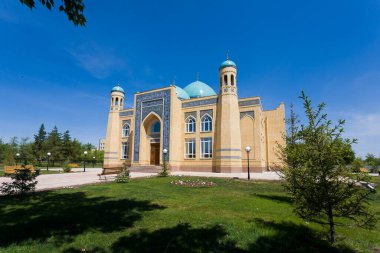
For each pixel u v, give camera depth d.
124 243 4.66
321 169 4.64
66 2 4.41
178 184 14.01
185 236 5.03
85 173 25.64
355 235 5.49
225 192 11.12
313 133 4.87
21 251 4.29
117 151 34.78
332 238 4.94
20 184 9.86
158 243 4.67
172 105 28.92
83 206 7.84
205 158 27.41
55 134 56.94
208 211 7.29
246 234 5.17
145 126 31.31
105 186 12.98
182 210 7.39
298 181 4.96
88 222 6.03
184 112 29.97
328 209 4.89
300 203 5.05
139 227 5.67
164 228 5.57
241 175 21.91
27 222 6.02
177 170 28.42
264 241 4.83
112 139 34.66
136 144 30.89
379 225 6.29
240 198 9.48
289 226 5.83
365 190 4.70
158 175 19.81
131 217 6.51
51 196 9.76
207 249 4.42
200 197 9.67
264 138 29.97
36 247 4.46
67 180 17.05
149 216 6.64
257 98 26.86
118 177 15.29
